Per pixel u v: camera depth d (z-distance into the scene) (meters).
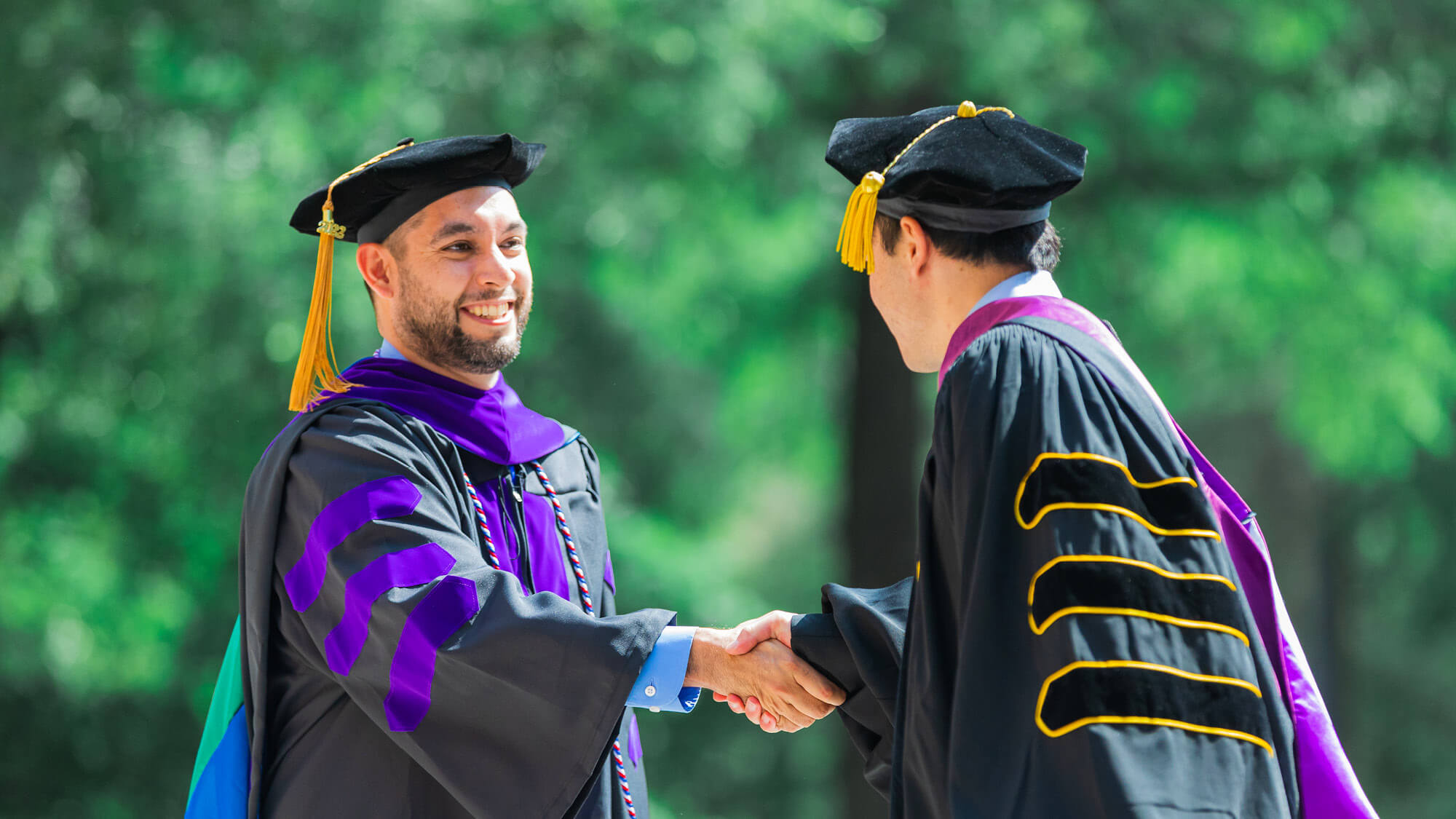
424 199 4.89
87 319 15.24
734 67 13.43
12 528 14.88
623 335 18.67
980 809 3.65
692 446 21.59
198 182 14.00
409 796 4.65
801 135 15.69
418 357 5.02
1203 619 3.71
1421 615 28.39
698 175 14.83
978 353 4.04
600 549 5.27
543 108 13.52
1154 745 3.56
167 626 15.39
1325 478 26.94
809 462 24.02
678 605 15.76
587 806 4.88
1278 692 3.85
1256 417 28.19
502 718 4.48
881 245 4.43
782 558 33.88
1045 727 3.62
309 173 13.52
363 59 13.02
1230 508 4.20
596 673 4.46
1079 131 14.85
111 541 15.38
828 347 20.44
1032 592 3.72
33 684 14.48
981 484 3.86
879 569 16.91
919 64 14.24
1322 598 28.39
